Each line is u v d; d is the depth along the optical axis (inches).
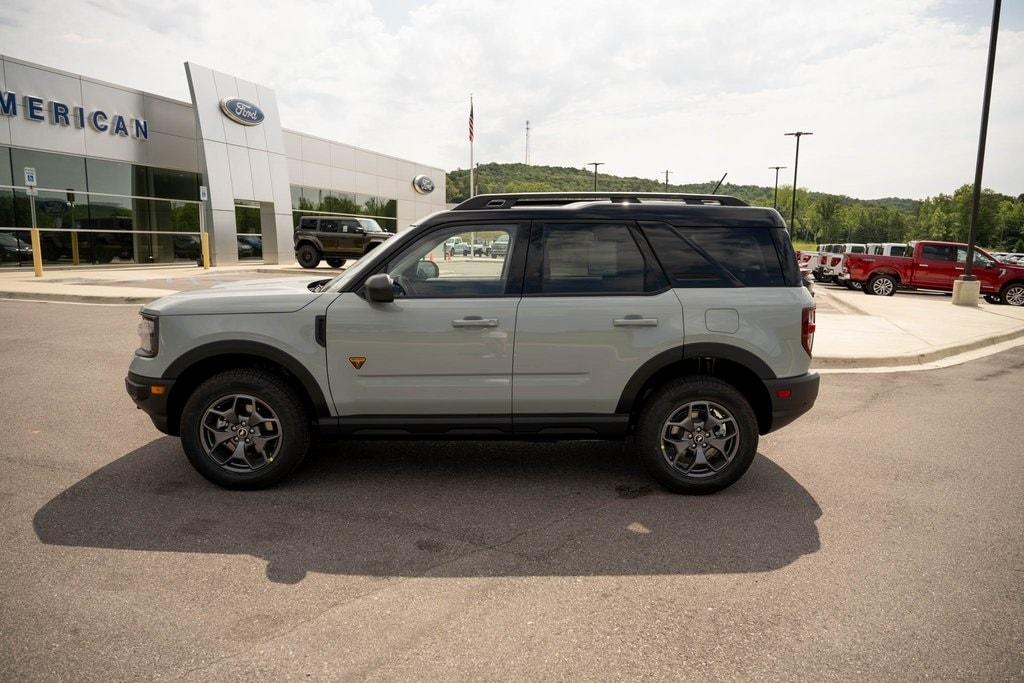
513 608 111.6
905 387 299.6
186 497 159.0
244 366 167.8
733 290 164.6
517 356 161.8
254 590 116.0
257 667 93.7
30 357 325.7
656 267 165.5
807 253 991.0
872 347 380.5
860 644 101.5
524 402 164.1
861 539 140.9
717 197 176.9
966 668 95.4
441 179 1812.3
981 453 203.9
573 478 177.6
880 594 117.3
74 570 121.9
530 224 166.2
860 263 813.9
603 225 166.4
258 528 142.3
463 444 207.0
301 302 161.8
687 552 134.0
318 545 134.6
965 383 309.6
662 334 162.1
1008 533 144.4
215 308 161.0
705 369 171.8
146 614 107.3
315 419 166.9
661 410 162.6
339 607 110.9
